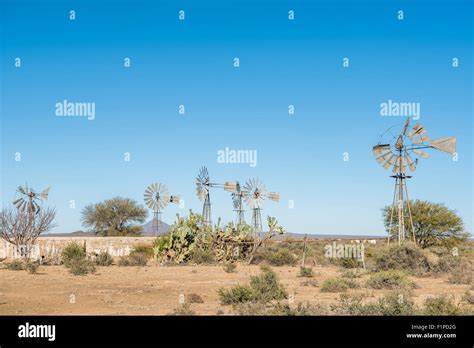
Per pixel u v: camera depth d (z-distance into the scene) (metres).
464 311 16.12
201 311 17.42
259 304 17.34
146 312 17.36
